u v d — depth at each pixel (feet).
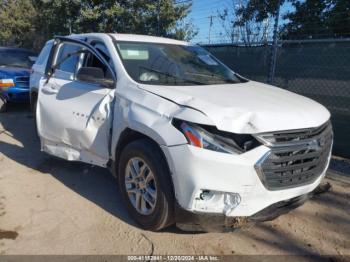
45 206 12.13
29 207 12.01
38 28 58.80
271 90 12.55
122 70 11.82
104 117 11.69
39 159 16.79
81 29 41.55
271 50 21.77
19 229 10.66
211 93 10.66
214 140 8.64
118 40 13.15
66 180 14.38
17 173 14.96
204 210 8.91
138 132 10.34
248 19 31.89
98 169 15.62
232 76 14.42
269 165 8.77
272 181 8.96
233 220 9.08
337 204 13.07
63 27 44.45
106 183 14.20
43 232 10.54
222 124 8.70
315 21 29.07
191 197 8.82
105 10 38.29
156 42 14.20
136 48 13.09
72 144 13.37
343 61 18.25
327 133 10.42
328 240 10.75
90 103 12.35
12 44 78.13
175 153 8.95
